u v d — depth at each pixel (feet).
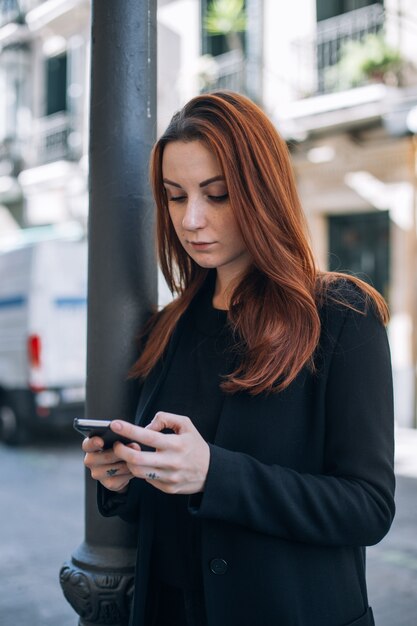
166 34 38.40
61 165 46.29
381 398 3.65
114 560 4.94
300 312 3.79
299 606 3.64
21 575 14.67
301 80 32.73
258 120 3.93
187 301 4.47
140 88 5.03
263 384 3.70
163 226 4.50
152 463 3.26
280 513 3.49
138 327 4.94
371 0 31.01
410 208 29.63
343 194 31.94
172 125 3.97
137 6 5.02
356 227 32.12
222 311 4.24
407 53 29.45
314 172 32.96
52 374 26.08
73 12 45.37
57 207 48.06
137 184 5.00
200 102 3.97
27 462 25.43
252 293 4.00
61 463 25.32
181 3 37.60
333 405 3.71
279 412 3.76
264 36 34.35
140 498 4.18
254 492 3.47
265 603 3.63
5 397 27.66
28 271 26.30
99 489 4.10
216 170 3.85
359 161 31.27
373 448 3.57
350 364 3.69
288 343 3.75
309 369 3.76
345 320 3.77
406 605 12.87
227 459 3.45
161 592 4.33
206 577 3.74
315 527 3.50
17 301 26.71
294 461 3.76
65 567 5.08
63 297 26.35
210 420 4.00
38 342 25.85
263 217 3.82
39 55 49.44
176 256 4.56
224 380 3.99
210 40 36.65
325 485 3.51
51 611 13.01
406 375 29.12
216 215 3.94
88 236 5.09
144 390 4.50
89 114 5.12
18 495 20.86
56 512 19.08
